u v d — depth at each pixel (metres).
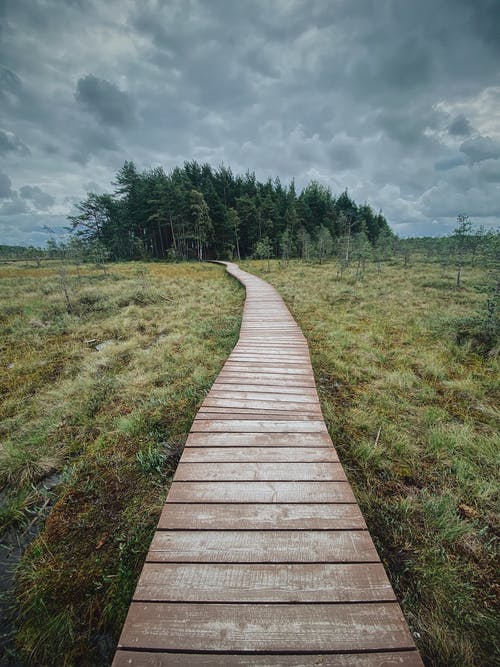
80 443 3.15
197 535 1.64
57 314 8.75
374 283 12.84
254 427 2.73
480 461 2.63
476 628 1.49
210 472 2.14
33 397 4.21
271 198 47.19
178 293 11.97
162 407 3.63
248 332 6.27
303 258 30.80
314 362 4.91
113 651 1.46
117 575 1.77
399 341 5.83
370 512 2.13
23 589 1.76
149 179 41.81
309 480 2.08
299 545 1.59
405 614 1.54
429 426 3.15
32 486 2.57
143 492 2.40
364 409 3.51
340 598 1.34
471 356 5.03
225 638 1.20
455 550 1.87
